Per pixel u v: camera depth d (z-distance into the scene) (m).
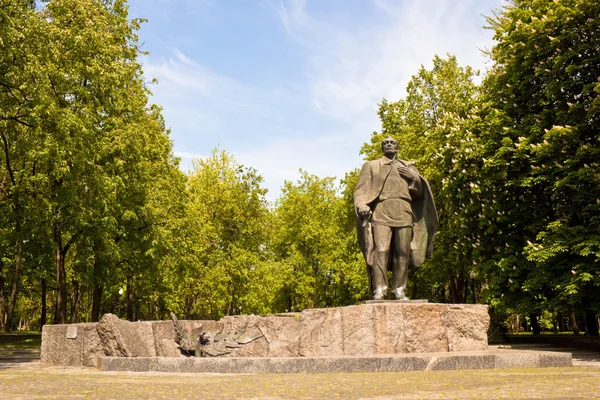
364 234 12.27
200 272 35.62
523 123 20.47
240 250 39.03
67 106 19.86
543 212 20.17
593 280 16.27
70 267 34.53
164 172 29.52
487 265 21.05
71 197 19.80
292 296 46.41
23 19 17.52
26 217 21.11
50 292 49.59
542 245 17.70
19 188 20.09
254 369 9.83
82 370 11.70
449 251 25.83
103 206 21.66
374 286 12.08
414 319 10.99
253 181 42.25
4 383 9.04
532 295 19.97
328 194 46.53
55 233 24.83
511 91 21.09
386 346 10.76
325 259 41.69
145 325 12.22
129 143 24.06
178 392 7.44
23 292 43.75
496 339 25.84
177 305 35.19
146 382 8.70
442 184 24.53
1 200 20.86
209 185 40.53
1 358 16.59
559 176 18.58
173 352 11.73
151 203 26.59
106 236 23.86
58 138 17.91
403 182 12.45
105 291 32.66
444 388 7.39
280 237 45.03
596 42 17.84
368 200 12.33
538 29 19.20
